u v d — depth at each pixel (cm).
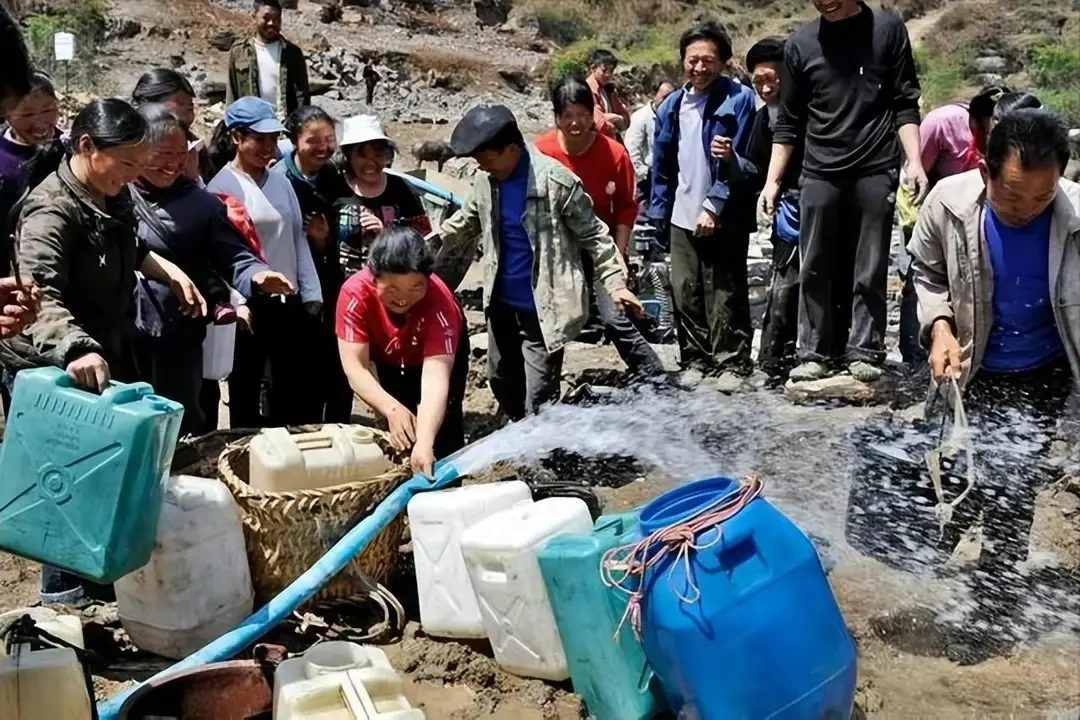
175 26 2723
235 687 361
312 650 355
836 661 327
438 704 398
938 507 475
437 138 2339
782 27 4491
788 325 726
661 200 751
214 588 419
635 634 349
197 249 510
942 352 446
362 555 448
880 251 664
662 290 910
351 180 621
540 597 394
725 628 320
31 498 359
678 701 337
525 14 4009
